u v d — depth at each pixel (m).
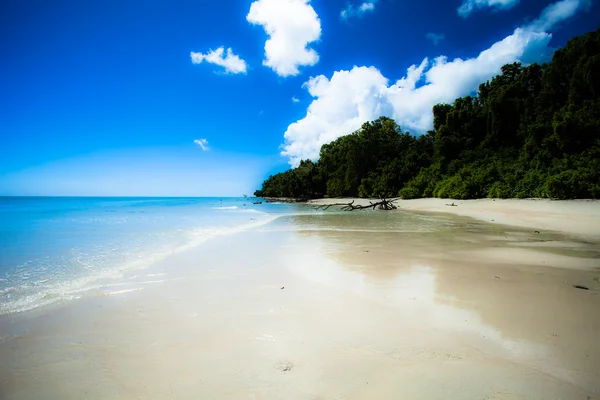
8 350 3.70
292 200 70.12
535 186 27.53
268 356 3.50
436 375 3.07
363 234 13.41
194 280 6.54
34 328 4.29
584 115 30.50
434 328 4.14
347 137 69.69
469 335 3.92
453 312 4.66
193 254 9.29
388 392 2.83
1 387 3.01
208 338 3.96
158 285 6.21
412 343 3.74
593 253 8.83
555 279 6.29
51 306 5.09
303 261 8.23
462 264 7.65
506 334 3.93
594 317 4.41
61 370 3.29
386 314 4.63
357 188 61.66
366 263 7.88
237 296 5.52
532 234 12.59
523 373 3.09
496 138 43.75
